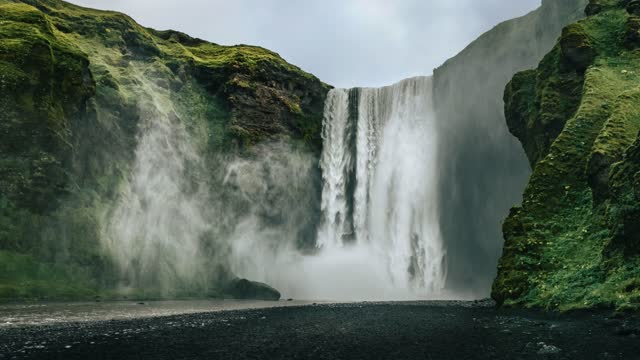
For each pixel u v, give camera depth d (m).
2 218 39.84
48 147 44.06
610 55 34.62
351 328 18.69
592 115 29.02
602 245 21.39
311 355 13.09
